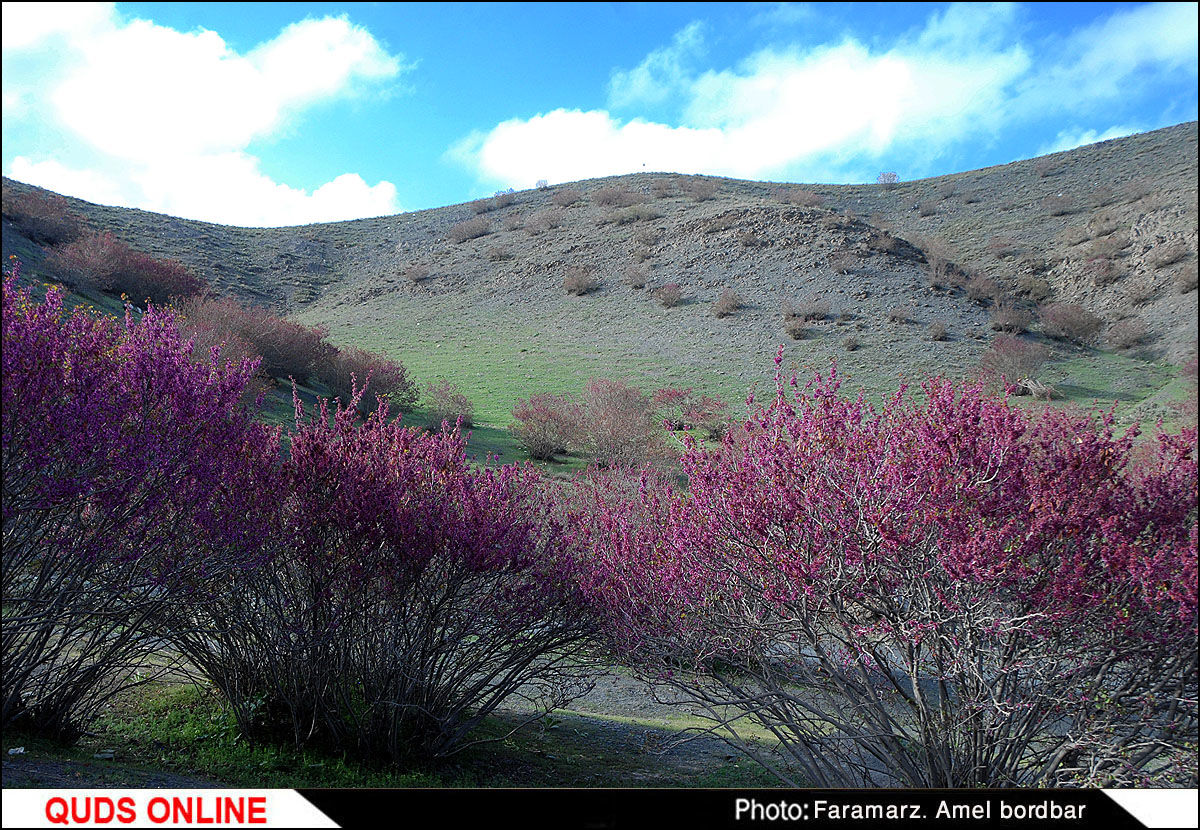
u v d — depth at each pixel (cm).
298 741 428
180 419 365
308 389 2172
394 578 422
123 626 406
